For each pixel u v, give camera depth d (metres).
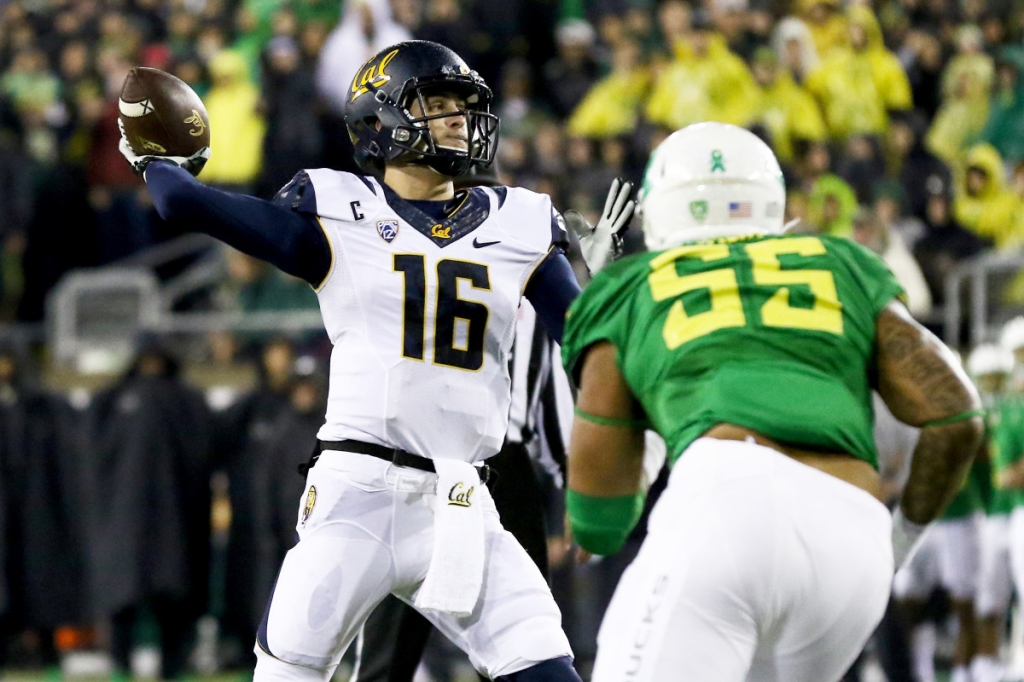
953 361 10.45
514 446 14.75
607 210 13.44
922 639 27.52
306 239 12.00
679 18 38.47
